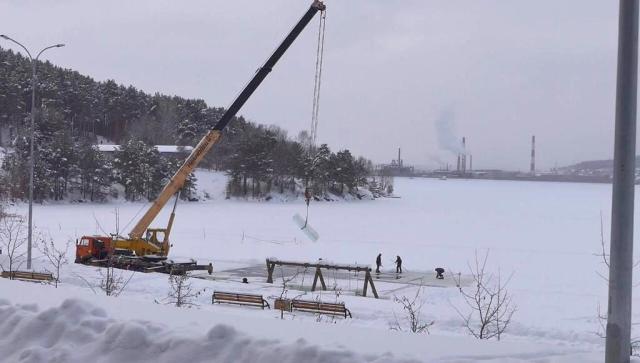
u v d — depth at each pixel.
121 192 113.44
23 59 156.00
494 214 104.25
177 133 157.88
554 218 95.06
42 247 42.44
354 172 147.12
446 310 22.62
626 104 5.57
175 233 61.38
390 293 28.84
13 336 6.63
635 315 22.81
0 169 100.62
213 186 128.25
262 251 47.16
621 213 5.57
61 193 103.25
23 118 132.38
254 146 125.12
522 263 41.56
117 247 34.50
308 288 29.58
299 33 33.50
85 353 6.26
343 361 5.73
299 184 137.38
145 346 6.22
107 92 169.00
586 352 6.77
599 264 40.97
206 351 6.05
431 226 76.31
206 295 23.44
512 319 21.20
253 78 34.84
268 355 5.90
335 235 62.38
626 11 5.59
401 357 5.95
